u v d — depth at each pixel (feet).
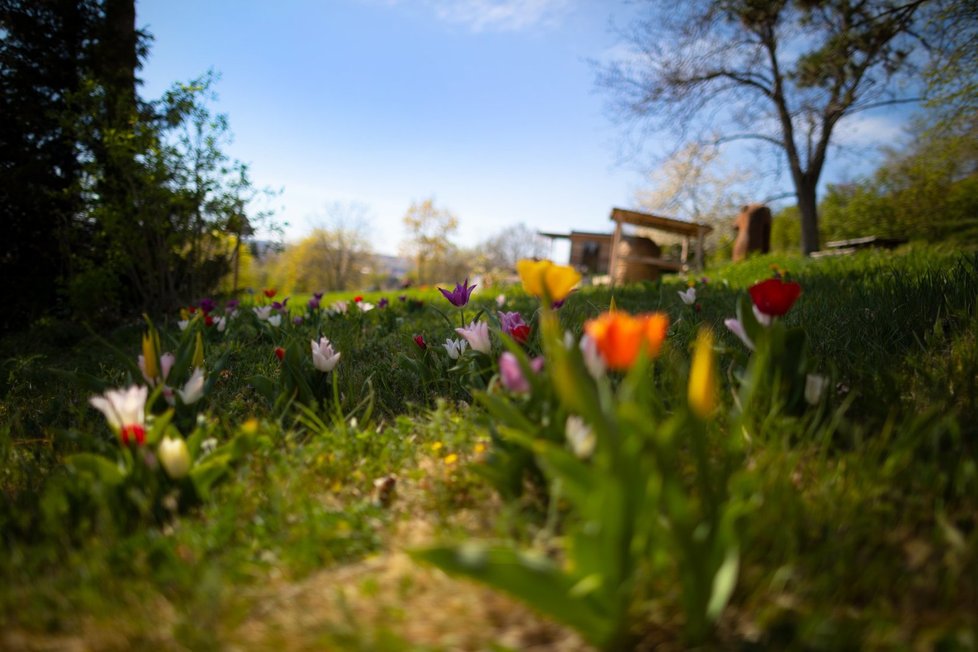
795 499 5.11
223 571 4.98
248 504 6.38
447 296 10.89
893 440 6.16
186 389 7.76
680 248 91.71
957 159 55.67
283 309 19.07
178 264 30.99
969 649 3.65
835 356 9.07
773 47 53.06
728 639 3.98
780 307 6.55
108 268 27.02
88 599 4.58
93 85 27.02
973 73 27.84
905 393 7.32
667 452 4.04
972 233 52.37
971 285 10.59
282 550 5.34
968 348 7.92
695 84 57.31
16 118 27.35
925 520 5.05
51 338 24.08
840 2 43.78
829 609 4.11
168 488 6.19
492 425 6.64
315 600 4.64
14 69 27.58
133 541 5.34
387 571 5.02
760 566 4.59
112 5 30.12
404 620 4.29
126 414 6.23
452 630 4.16
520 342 8.57
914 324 9.88
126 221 27.73
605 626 3.79
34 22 27.96
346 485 7.10
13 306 27.35
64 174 29.25
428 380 10.81
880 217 79.97
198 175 28.99
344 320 19.99
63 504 6.02
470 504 6.27
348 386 10.12
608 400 4.34
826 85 50.85
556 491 4.86
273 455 7.47
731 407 7.29
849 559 4.53
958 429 5.68
